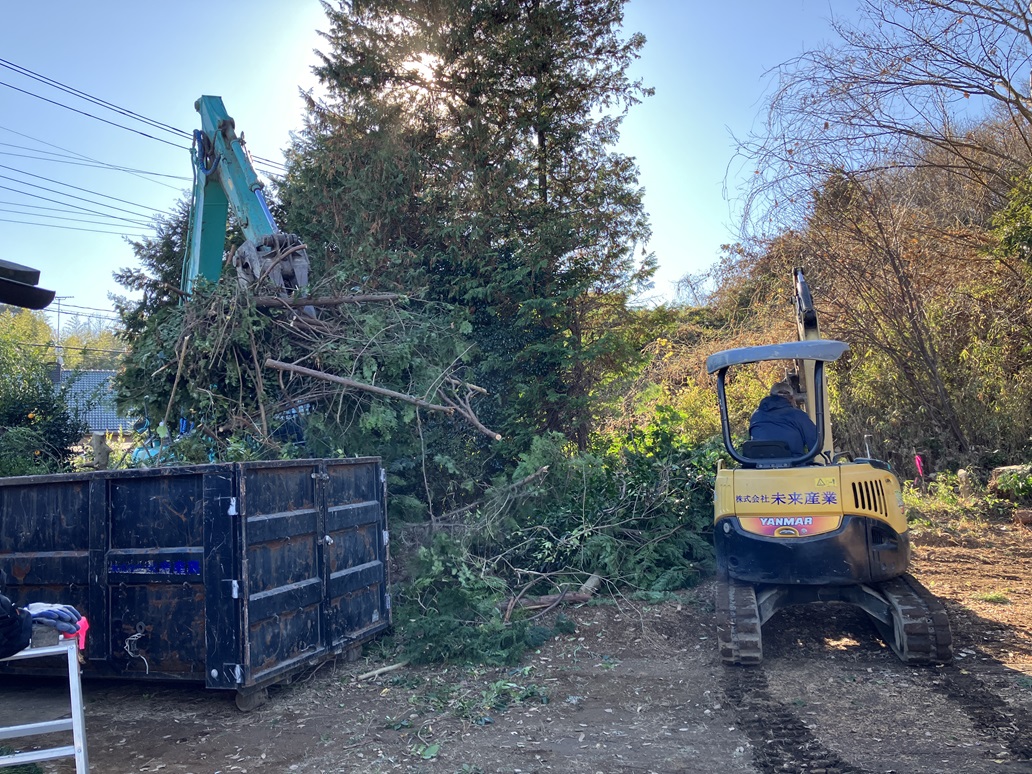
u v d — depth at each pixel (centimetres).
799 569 602
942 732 459
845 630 680
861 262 1366
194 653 531
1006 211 1262
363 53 1293
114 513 557
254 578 523
